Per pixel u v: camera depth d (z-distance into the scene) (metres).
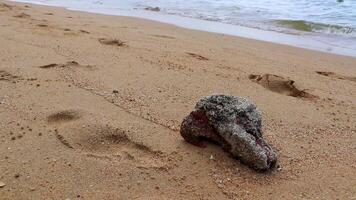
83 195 0.63
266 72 1.27
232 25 2.10
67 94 0.93
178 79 1.10
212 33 1.86
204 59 1.35
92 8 2.38
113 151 0.73
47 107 0.86
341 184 0.71
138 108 0.89
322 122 0.94
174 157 0.72
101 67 1.13
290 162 0.76
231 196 0.65
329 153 0.81
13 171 0.66
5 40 1.32
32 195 0.62
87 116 0.82
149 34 1.67
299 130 0.89
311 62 1.50
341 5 2.57
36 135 0.76
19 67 1.07
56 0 2.62
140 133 0.78
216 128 0.73
